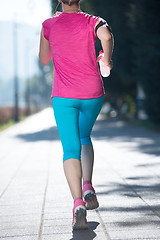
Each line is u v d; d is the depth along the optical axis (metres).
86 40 5.96
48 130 38.25
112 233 5.87
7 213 7.46
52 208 7.70
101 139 25.41
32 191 9.53
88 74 6.00
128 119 52.38
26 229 6.34
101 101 6.13
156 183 10.01
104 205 7.69
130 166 13.18
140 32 31.91
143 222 6.42
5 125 50.94
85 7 41.38
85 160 6.34
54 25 6.06
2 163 15.43
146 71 32.12
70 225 6.41
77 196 5.88
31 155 18.05
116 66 43.78
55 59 6.07
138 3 31.14
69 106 6.00
